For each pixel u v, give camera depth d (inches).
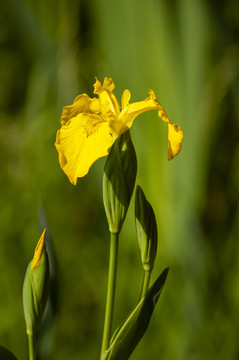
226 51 57.1
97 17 61.4
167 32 56.9
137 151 58.9
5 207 58.4
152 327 53.1
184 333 52.6
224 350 52.2
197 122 57.1
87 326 54.6
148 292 38.9
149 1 56.7
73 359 52.7
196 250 56.4
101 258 59.7
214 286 56.1
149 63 57.9
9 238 57.7
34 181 61.6
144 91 58.7
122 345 38.7
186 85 57.2
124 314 54.0
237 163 62.2
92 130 38.9
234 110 61.6
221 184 63.0
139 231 38.8
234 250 57.4
